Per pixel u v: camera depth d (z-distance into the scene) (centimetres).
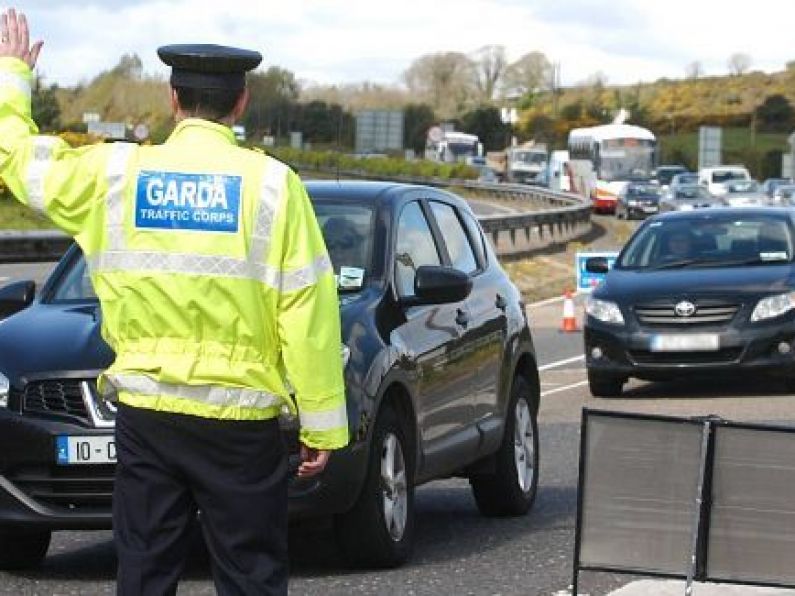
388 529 1091
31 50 671
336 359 653
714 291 2084
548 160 12888
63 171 653
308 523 1225
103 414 1043
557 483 1498
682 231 2234
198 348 648
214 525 654
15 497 1046
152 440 649
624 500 919
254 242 646
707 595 983
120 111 8925
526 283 4353
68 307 1162
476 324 1265
